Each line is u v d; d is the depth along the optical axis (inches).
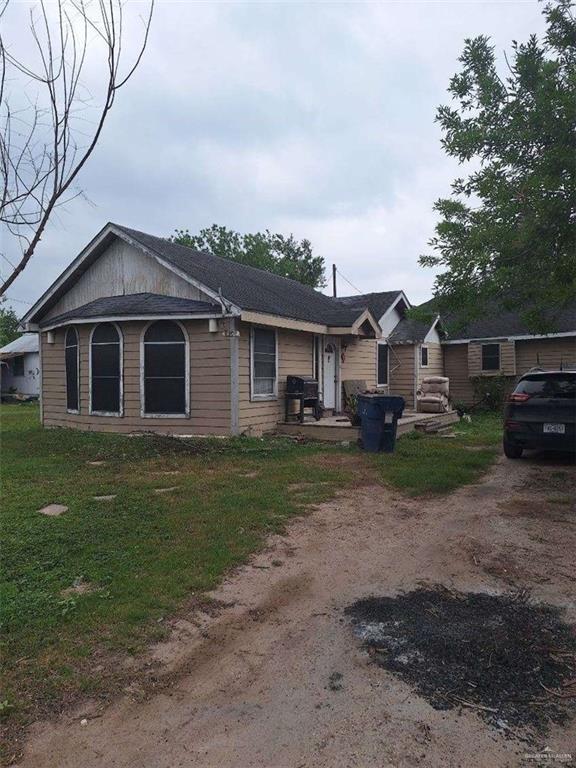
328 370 605.0
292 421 519.5
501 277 268.4
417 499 276.1
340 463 363.6
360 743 99.0
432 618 147.4
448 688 115.5
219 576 173.0
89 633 136.3
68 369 546.0
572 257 249.3
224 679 119.2
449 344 872.3
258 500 259.8
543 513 250.7
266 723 104.9
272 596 160.7
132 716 106.9
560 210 239.9
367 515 245.8
